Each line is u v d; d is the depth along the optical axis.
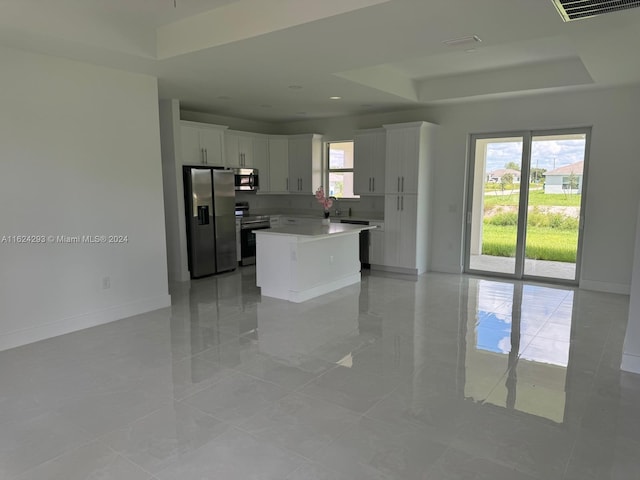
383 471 2.17
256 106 6.57
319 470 2.18
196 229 6.33
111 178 4.36
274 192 8.23
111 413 2.70
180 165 6.11
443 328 4.28
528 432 2.51
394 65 5.30
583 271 5.79
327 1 2.99
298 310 4.86
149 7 3.51
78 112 4.04
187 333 4.12
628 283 5.49
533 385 3.09
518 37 3.42
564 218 5.99
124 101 4.41
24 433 2.48
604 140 5.46
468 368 3.37
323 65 4.22
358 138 7.29
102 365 3.39
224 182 6.70
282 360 3.51
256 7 3.34
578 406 2.80
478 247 6.75
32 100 3.72
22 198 3.72
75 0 3.34
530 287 5.91
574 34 3.32
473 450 2.35
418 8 2.85
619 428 2.55
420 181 6.52
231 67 4.30
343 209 8.01
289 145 8.14
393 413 2.72
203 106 6.58
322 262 5.55
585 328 4.27
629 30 3.22
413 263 6.71
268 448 2.36
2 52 3.53
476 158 6.58
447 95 5.99
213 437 2.45
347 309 4.91
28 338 3.84
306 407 2.79
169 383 3.10
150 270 4.80
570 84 5.13
